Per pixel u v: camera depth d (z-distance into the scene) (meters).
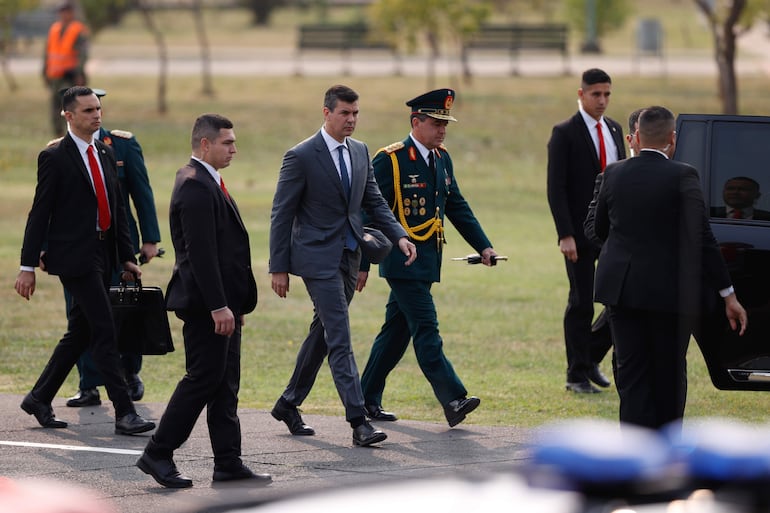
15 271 45.28
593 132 27.94
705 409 25.70
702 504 5.32
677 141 23.88
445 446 22.75
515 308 40.44
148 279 44.03
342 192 22.89
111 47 154.25
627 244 19.42
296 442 23.25
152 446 19.62
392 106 95.31
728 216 23.17
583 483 5.26
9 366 31.56
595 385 29.86
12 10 108.94
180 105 97.44
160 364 32.66
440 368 24.00
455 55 142.75
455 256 51.28
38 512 7.26
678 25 192.62
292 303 40.97
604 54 149.50
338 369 22.78
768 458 5.47
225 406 19.88
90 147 24.08
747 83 109.56
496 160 77.31
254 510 5.63
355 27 134.12
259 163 75.81
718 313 22.34
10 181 67.81
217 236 19.39
